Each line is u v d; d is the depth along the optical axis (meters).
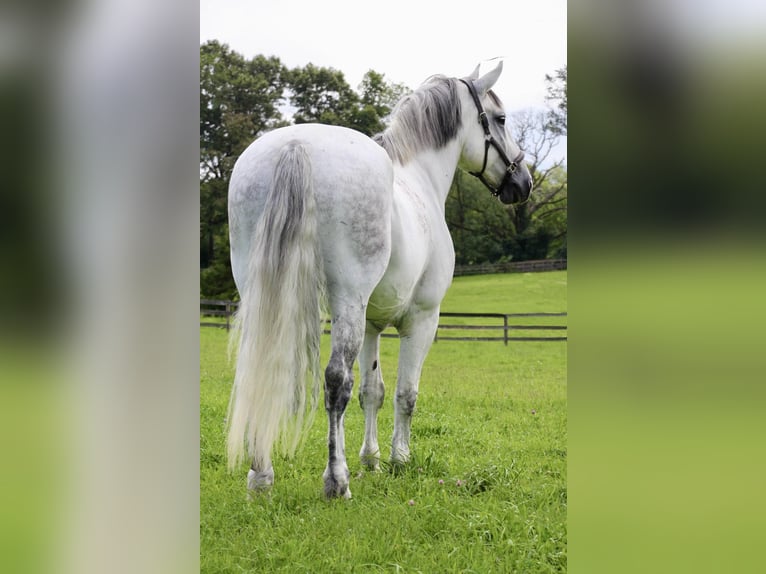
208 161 25.45
